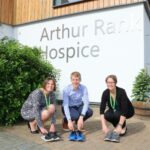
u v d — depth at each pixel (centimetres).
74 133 573
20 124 692
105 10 978
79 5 1031
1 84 661
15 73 684
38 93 586
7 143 534
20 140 558
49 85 587
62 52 1073
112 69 966
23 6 1189
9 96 668
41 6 1129
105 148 527
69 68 1055
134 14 926
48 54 1109
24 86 691
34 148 513
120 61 952
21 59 693
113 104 596
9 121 676
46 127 660
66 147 528
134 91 807
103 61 982
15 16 1213
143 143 563
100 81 988
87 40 1015
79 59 1033
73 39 1047
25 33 1182
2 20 1182
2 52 675
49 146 529
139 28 918
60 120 749
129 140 581
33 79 716
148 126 700
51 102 598
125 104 579
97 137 596
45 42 1119
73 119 600
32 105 602
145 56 935
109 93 593
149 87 798
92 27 1005
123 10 945
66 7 1062
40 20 1130
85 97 608
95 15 998
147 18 988
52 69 770
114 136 567
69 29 1056
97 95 993
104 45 980
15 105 674
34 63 720
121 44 949
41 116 578
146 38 957
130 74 931
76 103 611
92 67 1005
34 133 610
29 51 723
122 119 581
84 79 1020
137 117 779
